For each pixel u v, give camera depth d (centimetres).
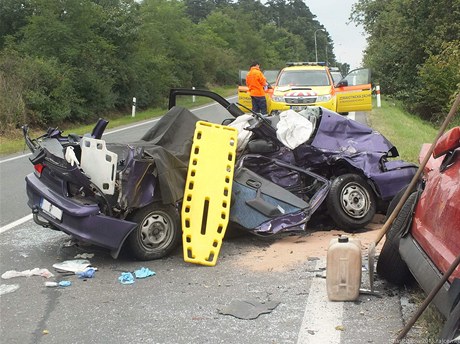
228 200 625
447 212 380
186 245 598
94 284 536
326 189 682
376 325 426
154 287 525
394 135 1405
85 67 2767
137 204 587
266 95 1689
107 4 3166
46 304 489
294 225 648
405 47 3127
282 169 700
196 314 460
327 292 478
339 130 727
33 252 641
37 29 2656
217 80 5562
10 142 1967
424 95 2838
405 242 451
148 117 2778
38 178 608
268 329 428
